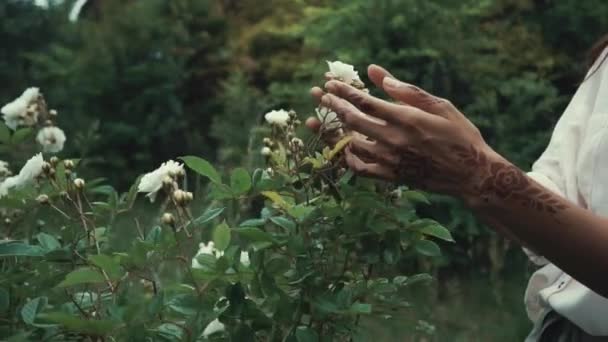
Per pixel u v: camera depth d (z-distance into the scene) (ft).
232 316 4.75
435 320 11.99
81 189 5.29
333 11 22.95
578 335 3.95
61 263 5.31
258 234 4.67
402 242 4.84
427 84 19.62
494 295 13.70
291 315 4.79
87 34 31.86
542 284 4.15
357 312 4.67
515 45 22.52
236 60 30.50
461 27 21.66
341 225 4.80
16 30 32.91
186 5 31.55
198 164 4.85
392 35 20.83
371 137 3.57
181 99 30.60
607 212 3.73
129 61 30.30
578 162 3.93
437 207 15.78
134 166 29.19
